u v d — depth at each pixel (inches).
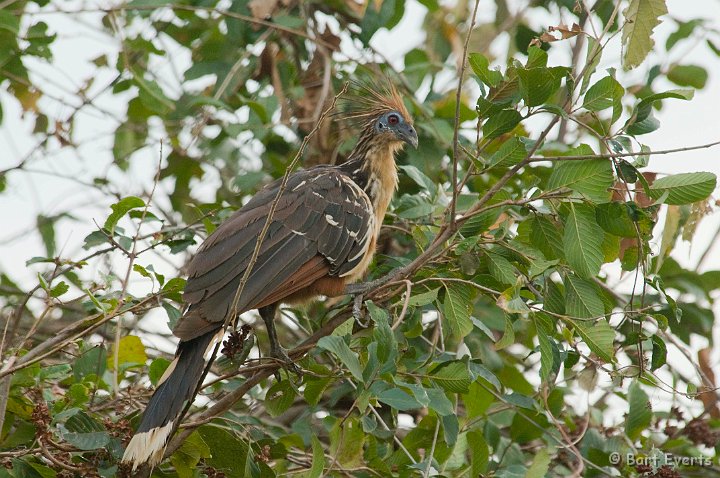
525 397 397.4
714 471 451.8
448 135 491.2
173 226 462.6
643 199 379.6
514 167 366.6
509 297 340.8
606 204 356.8
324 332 392.2
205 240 387.5
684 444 449.7
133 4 501.0
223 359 398.9
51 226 518.3
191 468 357.7
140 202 381.7
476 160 364.5
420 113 513.3
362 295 391.9
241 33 519.5
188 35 554.6
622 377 367.9
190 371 342.3
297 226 403.2
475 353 456.8
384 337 327.6
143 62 547.8
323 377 364.5
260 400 422.0
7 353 370.6
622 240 413.1
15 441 372.2
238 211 409.1
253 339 389.7
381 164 460.4
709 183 345.7
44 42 510.9
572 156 354.0
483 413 419.5
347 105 500.4
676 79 542.9
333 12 556.4
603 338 354.0
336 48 526.0
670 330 499.8
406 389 340.2
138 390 404.5
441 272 385.4
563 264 372.8
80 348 386.6
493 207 367.2
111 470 343.0
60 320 489.1
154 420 329.1
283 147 533.0
